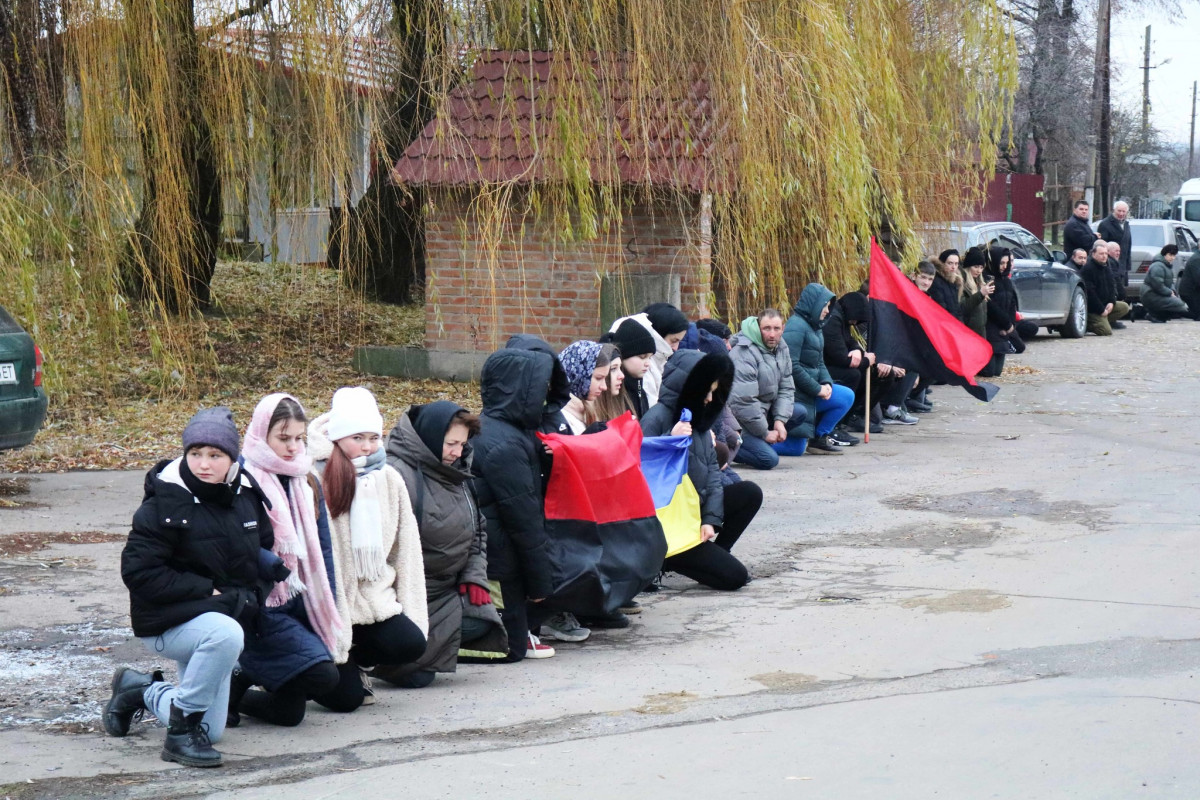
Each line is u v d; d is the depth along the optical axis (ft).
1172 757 15.26
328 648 17.48
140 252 41.19
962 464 37.91
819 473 36.86
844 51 43.57
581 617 23.32
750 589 25.38
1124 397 51.78
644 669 20.40
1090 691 18.03
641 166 44.34
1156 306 86.99
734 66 42.60
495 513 20.57
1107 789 14.30
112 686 17.13
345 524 17.80
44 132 38.52
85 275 40.04
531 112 43.47
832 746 16.06
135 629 16.16
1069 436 42.73
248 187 45.32
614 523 21.80
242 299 62.85
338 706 18.39
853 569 26.48
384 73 44.42
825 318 42.57
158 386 46.91
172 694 16.05
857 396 43.01
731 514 26.50
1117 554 26.68
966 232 69.87
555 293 49.42
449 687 19.79
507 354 20.51
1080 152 126.31
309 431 17.97
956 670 19.53
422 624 18.57
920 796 14.24
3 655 20.61
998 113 53.01
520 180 44.96
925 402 48.65
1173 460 37.70
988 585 24.68
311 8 40.29
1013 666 19.60
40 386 32.63
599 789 14.74
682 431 24.86
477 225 45.62
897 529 29.94
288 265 54.13
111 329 41.73
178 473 15.96
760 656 20.83
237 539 16.16
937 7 52.70
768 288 48.19
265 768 15.96
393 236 60.54
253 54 41.73
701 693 18.92
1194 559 26.11
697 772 15.24
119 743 16.89
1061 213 132.67
